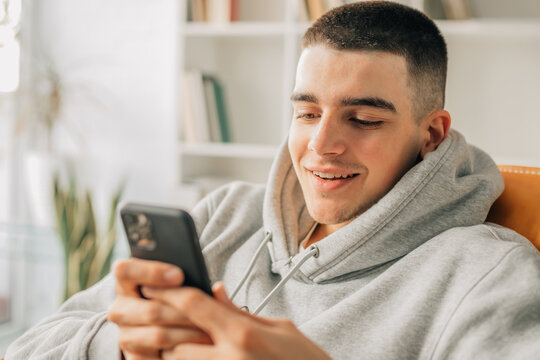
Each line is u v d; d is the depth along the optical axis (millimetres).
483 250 700
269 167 2602
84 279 2111
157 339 542
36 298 2617
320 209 812
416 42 768
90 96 2666
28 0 2682
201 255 527
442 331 658
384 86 744
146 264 535
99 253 2125
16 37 2613
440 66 812
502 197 920
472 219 794
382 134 766
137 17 2660
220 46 2561
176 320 537
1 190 2604
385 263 800
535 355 570
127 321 560
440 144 798
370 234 774
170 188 2670
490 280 660
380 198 806
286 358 487
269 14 2502
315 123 806
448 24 2039
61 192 2174
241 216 1008
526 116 2217
